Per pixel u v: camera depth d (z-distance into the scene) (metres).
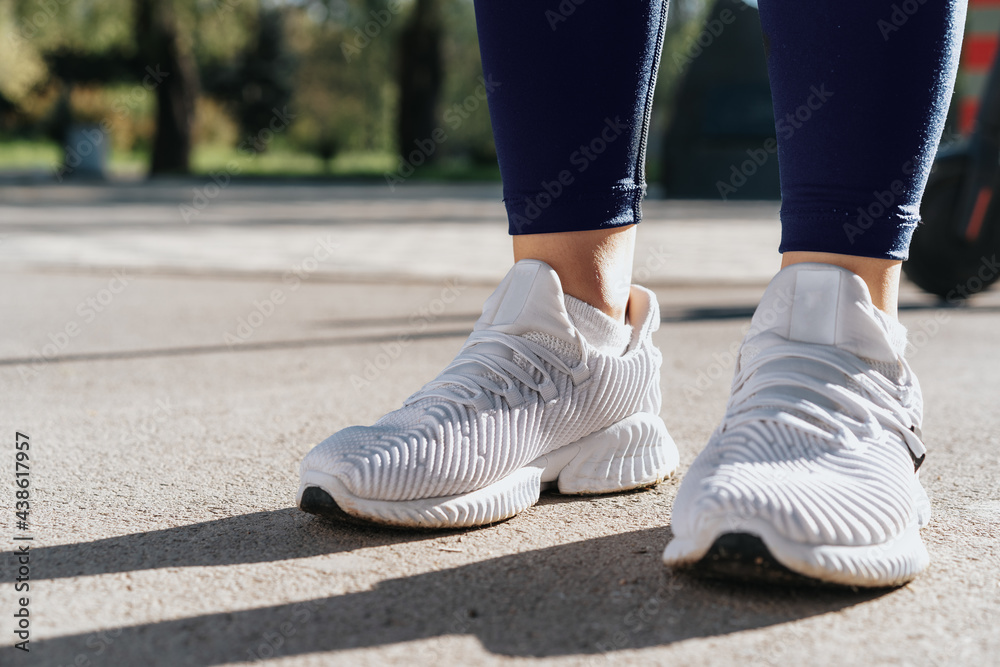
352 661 0.79
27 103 28.62
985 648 0.82
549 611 0.90
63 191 13.66
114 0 19.09
